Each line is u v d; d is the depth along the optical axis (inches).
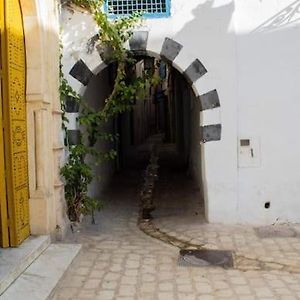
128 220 227.1
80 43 207.5
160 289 141.3
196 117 290.4
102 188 296.0
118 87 210.1
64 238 190.4
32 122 177.3
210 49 206.1
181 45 206.4
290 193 210.5
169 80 620.7
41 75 175.9
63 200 194.5
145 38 206.8
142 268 159.5
